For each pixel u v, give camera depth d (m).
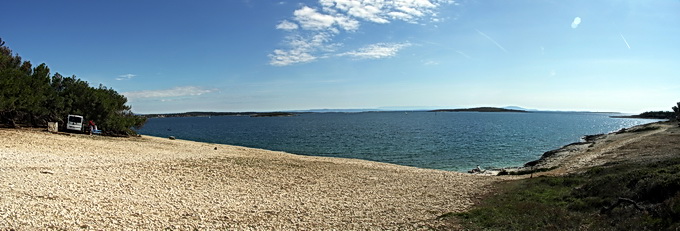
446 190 22.48
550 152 49.16
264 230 12.59
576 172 26.03
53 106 40.62
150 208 13.80
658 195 13.55
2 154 20.28
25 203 11.73
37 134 31.73
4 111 33.66
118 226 11.09
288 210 15.88
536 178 24.50
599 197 15.91
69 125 39.19
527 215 14.57
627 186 15.95
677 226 10.18
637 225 11.25
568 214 14.30
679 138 46.44
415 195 20.75
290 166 28.00
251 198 17.75
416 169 33.44
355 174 27.27
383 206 17.67
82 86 44.16
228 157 29.61
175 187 18.22
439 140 73.00
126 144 33.28
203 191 18.12
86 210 12.20
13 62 39.59
